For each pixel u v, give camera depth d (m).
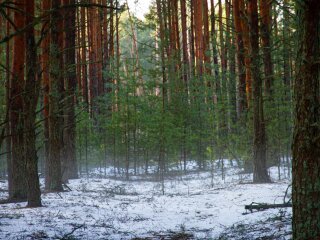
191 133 25.38
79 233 8.23
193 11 36.22
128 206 13.13
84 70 32.09
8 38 2.47
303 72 5.07
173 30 33.94
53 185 17.67
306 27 5.05
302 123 5.07
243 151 21.64
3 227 8.38
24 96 11.05
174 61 25.84
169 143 21.81
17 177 14.13
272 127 19.55
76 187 19.97
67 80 19.98
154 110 23.05
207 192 16.88
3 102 22.36
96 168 32.59
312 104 5.02
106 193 17.11
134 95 25.02
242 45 23.09
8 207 12.20
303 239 5.00
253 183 17.52
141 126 24.89
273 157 22.94
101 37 34.34
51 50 14.77
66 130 23.64
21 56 13.88
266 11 20.53
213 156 21.59
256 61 17.69
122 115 25.38
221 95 23.56
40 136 25.17
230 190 16.22
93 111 33.78
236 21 22.97
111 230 8.84
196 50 33.75
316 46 5.03
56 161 17.67
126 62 25.25
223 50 27.48
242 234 7.46
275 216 8.54
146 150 26.25
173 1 34.66
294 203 5.16
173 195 16.98
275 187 15.38
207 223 9.66
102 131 30.48
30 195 12.14
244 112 21.81
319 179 5.00
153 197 16.22
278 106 19.41
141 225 9.63
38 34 20.38
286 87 19.23
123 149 27.09
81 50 34.03
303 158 5.05
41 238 7.47
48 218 9.78
